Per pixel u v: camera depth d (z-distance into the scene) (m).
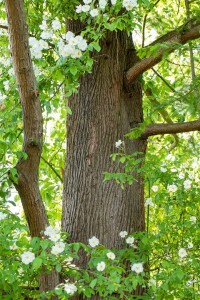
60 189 6.62
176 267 4.63
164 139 7.39
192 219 5.28
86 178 5.06
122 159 4.71
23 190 4.50
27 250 4.17
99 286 4.40
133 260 4.72
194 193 5.25
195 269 4.98
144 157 5.24
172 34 5.05
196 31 4.95
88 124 5.14
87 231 4.97
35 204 4.53
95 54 5.21
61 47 4.55
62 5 5.11
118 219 5.01
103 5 4.56
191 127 5.04
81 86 5.21
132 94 5.34
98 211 5.00
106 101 5.16
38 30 5.39
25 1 5.58
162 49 4.97
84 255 4.88
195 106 4.63
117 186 5.05
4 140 4.76
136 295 4.85
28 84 4.38
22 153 4.40
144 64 5.11
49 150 6.73
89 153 5.09
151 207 5.98
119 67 5.24
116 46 5.25
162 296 4.79
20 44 4.29
